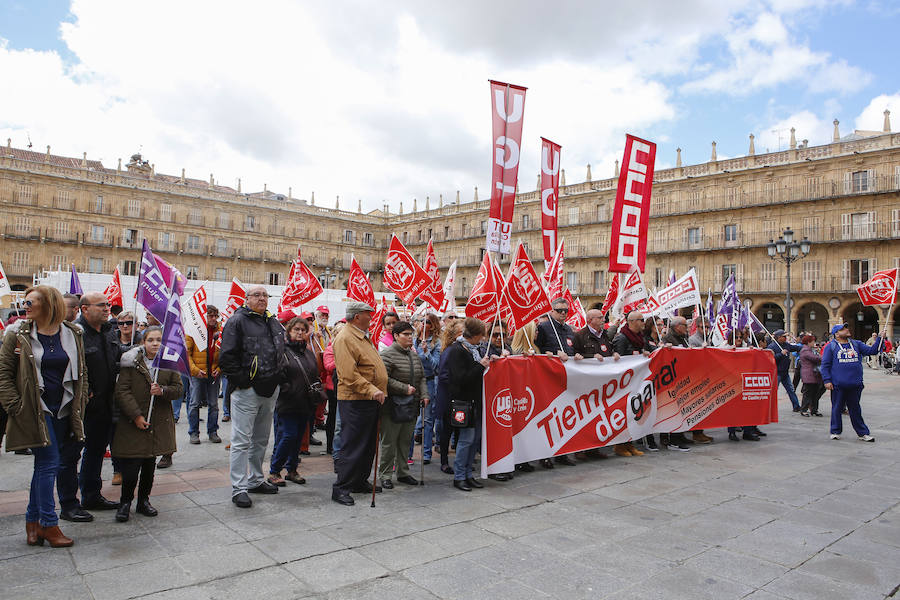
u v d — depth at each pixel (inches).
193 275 2317.9
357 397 235.6
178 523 202.8
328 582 156.1
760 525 209.0
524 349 366.9
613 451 343.6
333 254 2687.0
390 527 202.2
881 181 1502.2
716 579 162.9
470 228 2477.9
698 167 1824.6
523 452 283.1
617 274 437.1
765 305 1777.8
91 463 213.3
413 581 157.9
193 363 348.8
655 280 1893.5
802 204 1624.0
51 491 179.0
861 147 1541.6
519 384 282.0
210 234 2362.2
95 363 204.8
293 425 260.8
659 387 347.9
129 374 204.2
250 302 238.5
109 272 2145.7
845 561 177.2
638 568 169.3
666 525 208.1
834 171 1581.0
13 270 1984.5
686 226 1840.6
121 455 199.9
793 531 203.0
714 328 509.7
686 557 178.2
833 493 252.4
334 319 1239.5
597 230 2046.0
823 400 637.3
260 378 229.1
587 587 156.2
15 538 184.9
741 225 1732.3
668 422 350.9
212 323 354.6
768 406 392.5
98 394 205.8
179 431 399.2
